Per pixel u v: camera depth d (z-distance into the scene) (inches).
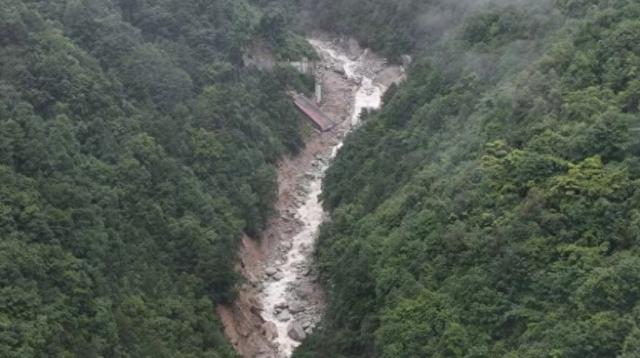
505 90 2487.7
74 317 1940.2
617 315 1561.3
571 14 2755.9
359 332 2213.3
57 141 2345.0
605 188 1797.5
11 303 1798.7
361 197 2881.4
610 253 1720.0
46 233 2034.9
